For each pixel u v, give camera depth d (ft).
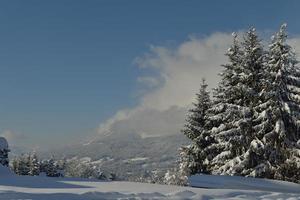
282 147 103.50
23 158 297.74
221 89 119.55
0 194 37.73
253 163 107.14
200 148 132.36
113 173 423.23
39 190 44.62
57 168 300.20
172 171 155.43
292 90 106.93
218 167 114.83
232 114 110.32
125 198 39.45
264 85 107.34
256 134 107.14
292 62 107.55
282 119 105.40
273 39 109.91
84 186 51.31
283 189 79.36
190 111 137.80
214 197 45.19
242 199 44.91
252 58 113.09
